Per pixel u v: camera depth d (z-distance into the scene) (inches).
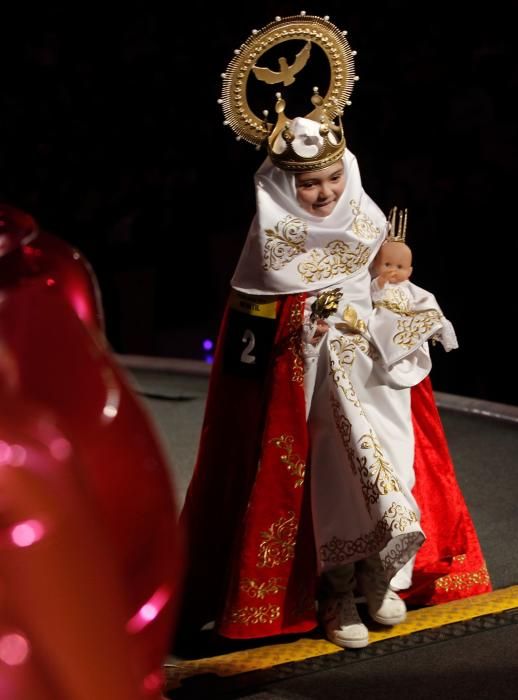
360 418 205.6
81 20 648.4
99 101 650.8
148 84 644.7
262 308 210.8
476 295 564.1
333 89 206.5
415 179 582.9
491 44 585.6
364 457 202.8
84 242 639.1
